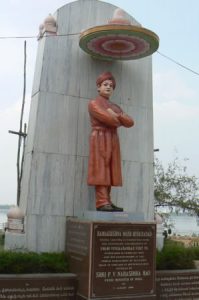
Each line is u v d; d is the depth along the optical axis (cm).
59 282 974
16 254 995
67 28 1212
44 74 1162
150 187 1246
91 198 1168
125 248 980
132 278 977
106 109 1073
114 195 1201
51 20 1194
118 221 990
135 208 1218
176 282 1080
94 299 933
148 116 1279
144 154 1254
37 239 1096
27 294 939
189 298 1090
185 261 1140
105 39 1123
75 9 1234
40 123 1138
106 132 1087
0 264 961
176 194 2442
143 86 1288
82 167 1172
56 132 1154
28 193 1104
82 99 1200
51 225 1116
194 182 2475
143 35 1095
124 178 1218
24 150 1205
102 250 956
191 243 1905
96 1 1262
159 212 2411
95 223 959
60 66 1186
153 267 1005
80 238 1006
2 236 1327
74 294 986
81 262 984
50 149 1140
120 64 1266
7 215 1090
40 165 1124
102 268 951
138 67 1293
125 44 1148
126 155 1230
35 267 998
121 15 1135
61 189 1139
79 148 1175
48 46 1180
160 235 1194
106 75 1104
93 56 1223
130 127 1153
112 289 954
